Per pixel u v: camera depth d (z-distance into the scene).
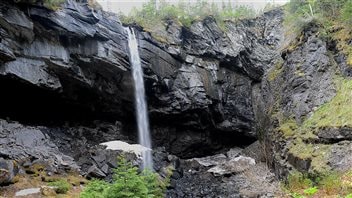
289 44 29.72
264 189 19.00
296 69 25.84
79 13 22.06
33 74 21.14
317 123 20.22
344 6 26.08
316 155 17.69
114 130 27.81
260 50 36.31
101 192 10.00
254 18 38.41
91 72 24.02
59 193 15.52
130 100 27.11
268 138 27.91
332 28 25.30
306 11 29.92
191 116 30.31
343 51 22.84
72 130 25.41
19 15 19.47
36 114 24.47
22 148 19.48
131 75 25.89
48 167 18.41
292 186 16.67
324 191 14.10
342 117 18.36
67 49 22.25
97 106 26.30
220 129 32.38
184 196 19.95
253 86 35.44
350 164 15.36
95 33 22.94
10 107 22.92
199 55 31.42
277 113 26.88
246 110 33.78
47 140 21.91
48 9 20.33
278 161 22.02
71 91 24.08
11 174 15.55
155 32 29.14
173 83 29.34
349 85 20.44
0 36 19.09
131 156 21.08
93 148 22.25
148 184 10.80
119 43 24.86
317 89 23.03
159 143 30.06
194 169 27.50
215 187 21.94
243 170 25.12
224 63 33.22
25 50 20.66
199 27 32.12
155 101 28.64
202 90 30.06
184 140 31.20
